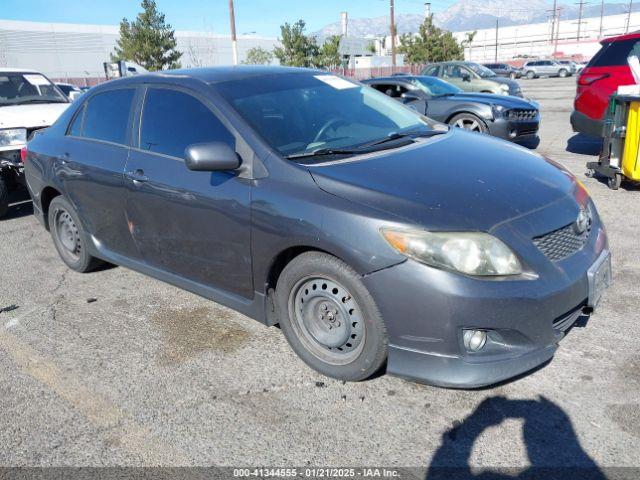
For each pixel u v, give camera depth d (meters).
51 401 2.93
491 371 2.51
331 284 2.83
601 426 2.50
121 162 3.87
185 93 3.61
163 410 2.81
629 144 6.04
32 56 49.94
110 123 4.12
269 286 3.15
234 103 3.37
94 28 53.84
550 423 2.54
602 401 2.66
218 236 3.25
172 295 4.21
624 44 7.41
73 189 4.34
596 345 3.15
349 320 2.80
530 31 98.19
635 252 4.51
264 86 3.64
